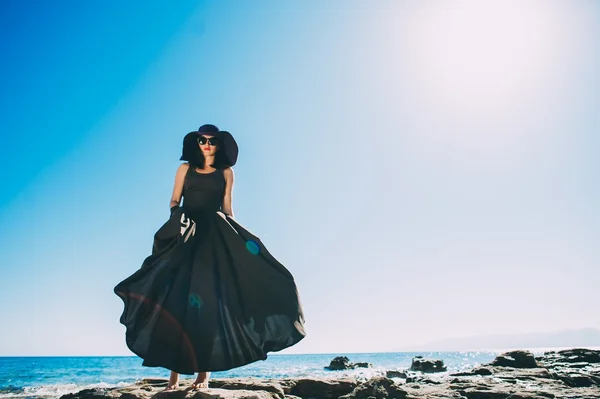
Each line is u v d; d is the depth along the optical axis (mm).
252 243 4660
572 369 13328
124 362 76312
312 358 86000
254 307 4398
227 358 4082
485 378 9477
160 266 4266
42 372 43812
